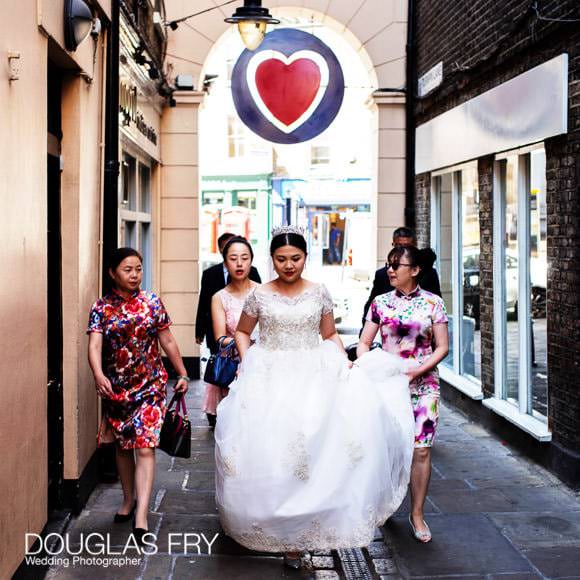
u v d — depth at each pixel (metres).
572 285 6.17
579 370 6.10
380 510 4.71
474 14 8.38
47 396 5.07
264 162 32.19
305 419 4.56
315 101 10.22
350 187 33.75
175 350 5.28
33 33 4.36
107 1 6.36
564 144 6.27
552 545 5.16
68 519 5.39
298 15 11.59
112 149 6.53
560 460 6.41
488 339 8.29
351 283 27.19
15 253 3.96
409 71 11.14
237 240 6.29
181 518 5.61
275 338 4.79
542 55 6.67
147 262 11.17
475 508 5.86
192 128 11.27
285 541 4.55
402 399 5.04
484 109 8.07
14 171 3.95
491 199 8.14
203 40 11.22
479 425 8.51
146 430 5.09
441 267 10.34
